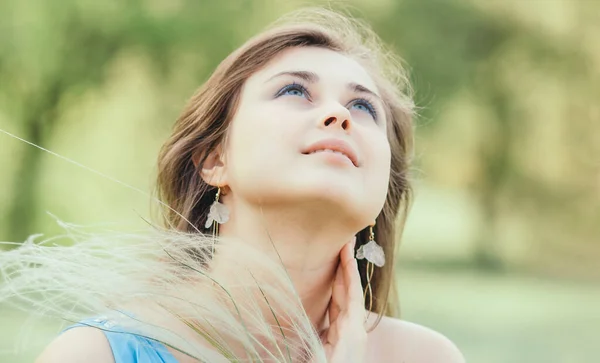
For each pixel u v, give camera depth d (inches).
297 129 81.8
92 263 83.9
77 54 612.1
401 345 97.4
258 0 621.3
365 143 83.7
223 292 84.2
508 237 834.8
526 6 748.6
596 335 377.1
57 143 630.5
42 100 616.7
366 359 95.5
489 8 740.0
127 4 614.2
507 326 397.7
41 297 82.7
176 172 94.2
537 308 479.2
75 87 618.8
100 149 637.9
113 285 83.1
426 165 808.3
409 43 700.7
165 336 81.4
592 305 502.9
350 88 87.7
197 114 92.4
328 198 79.9
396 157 107.7
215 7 625.0
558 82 779.4
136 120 642.2
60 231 597.9
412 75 350.0
